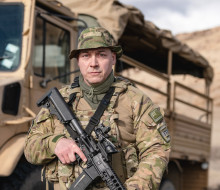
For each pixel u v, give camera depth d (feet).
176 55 25.75
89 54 6.61
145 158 6.49
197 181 26.35
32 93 13.38
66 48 15.11
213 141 72.13
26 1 13.43
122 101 6.71
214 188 49.88
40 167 13.16
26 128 13.07
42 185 13.10
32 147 6.72
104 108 6.60
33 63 13.53
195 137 24.77
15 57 13.24
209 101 28.71
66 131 6.71
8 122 12.21
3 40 13.39
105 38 6.59
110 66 6.70
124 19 17.62
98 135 6.33
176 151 21.91
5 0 13.56
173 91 22.99
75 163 6.48
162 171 6.35
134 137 6.69
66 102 6.87
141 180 6.17
